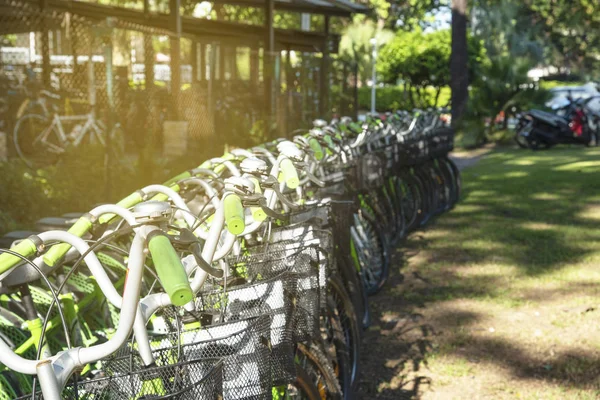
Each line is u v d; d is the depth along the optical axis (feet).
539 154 54.13
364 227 17.08
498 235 24.23
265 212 6.83
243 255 8.53
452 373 13.12
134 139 30.40
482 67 64.85
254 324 6.18
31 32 32.78
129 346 5.96
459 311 16.48
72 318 8.48
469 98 63.67
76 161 25.17
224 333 6.31
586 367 13.25
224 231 8.26
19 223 19.80
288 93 42.24
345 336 11.75
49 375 4.31
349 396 10.93
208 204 8.59
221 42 40.57
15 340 8.05
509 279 18.99
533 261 20.80
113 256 9.99
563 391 12.26
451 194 29.37
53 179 22.58
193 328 6.53
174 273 4.23
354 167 16.31
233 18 60.08
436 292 17.92
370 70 79.97
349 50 77.66
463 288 18.24
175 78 31.55
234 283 8.14
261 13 61.21
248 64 42.39
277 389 8.04
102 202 22.82
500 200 31.50
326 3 46.06
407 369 13.35
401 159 22.24
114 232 5.38
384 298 17.54
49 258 6.08
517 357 13.80
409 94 91.76
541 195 32.83
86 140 29.50
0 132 28.96
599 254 21.45
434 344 14.53
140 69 42.65
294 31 47.60
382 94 97.96
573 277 19.08
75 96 31.48
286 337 7.47
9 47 34.14
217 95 37.40
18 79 31.63
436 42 87.35
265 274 8.20
